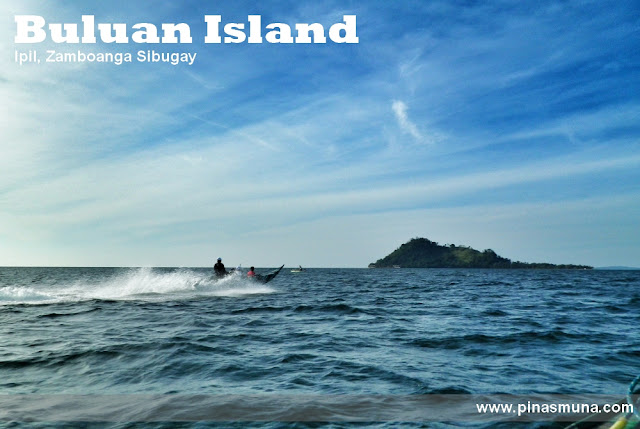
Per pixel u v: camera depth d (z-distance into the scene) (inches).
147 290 1138.7
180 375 291.6
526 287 1706.4
